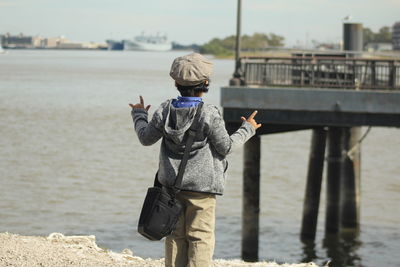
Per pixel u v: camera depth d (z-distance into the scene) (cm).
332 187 1986
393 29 12456
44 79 10575
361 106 1661
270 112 1709
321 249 1833
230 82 1847
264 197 2475
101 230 1852
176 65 518
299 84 1842
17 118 4888
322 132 1912
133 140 3875
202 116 512
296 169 3130
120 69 15925
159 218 514
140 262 814
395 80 1800
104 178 2667
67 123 4656
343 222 1995
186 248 542
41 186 2466
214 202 533
